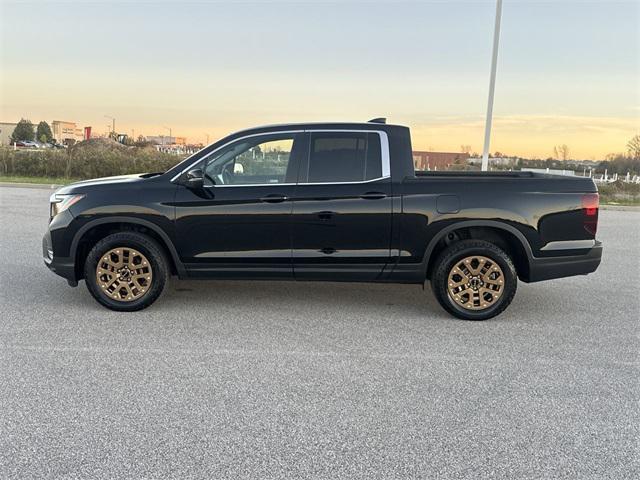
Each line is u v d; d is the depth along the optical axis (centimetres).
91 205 538
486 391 377
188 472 278
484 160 1576
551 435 320
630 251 965
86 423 324
